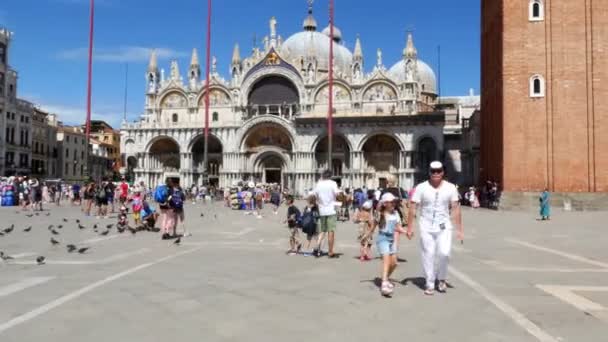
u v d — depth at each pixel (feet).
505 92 160.76
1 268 52.47
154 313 35.58
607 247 72.33
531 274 50.98
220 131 310.86
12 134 329.11
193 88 326.85
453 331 32.12
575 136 154.51
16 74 336.08
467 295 41.60
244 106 317.22
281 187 272.31
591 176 152.97
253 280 47.06
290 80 311.88
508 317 35.14
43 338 30.37
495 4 180.75
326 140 304.50
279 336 30.94
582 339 30.58
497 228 101.76
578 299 40.32
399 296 41.19
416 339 30.55
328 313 35.96
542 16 158.40
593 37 154.40
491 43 189.57
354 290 43.27
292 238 66.18
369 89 304.09
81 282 45.37
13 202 179.52
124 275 48.75
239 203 178.60
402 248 72.38
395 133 281.74
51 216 127.85
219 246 72.49
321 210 63.46
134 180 352.08
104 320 33.91
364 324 33.50
